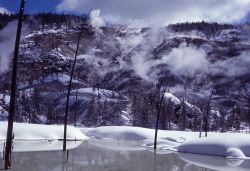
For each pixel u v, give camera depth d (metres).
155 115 117.12
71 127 66.62
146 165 34.12
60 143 53.03
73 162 33.22
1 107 124.25
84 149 46.34
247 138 46.88
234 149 44.22
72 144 53.62
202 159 40.81
